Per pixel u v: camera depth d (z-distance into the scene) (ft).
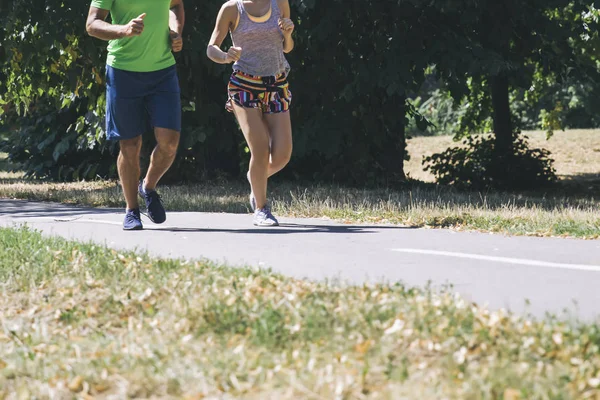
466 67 145.59
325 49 155.33
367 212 97.50
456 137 261.24
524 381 31.58
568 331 36.63
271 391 32.78
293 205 108.17
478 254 64.59
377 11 149.59
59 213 108.68
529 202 131.95
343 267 59.26
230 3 78.13
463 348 35.09
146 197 82.74
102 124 180.96
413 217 91.76
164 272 53.93
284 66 79.71
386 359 35.06
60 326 45.34
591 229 79.97
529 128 424.05
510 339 36.29
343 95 152.76
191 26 150.61
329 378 32.83
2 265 58.80
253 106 79.66
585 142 328.49
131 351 38.32
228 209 112.98
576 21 175.63
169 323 42.96
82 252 61.87
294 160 177.68
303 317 41.11
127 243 72.84
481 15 153.69
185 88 161.38
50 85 180.14
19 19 153.89
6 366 38.52
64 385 35.29
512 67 151.02
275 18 78.28
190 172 179.63
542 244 70.90
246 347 38.37
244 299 45.14
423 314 40.22
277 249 68.23
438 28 149.38
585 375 32.22
